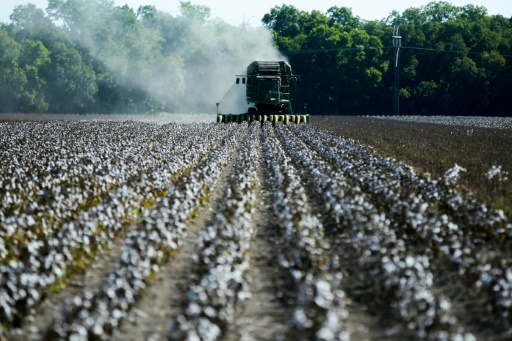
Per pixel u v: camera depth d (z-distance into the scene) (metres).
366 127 155.88
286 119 151.88
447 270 34.56
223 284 27.48
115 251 38.72
